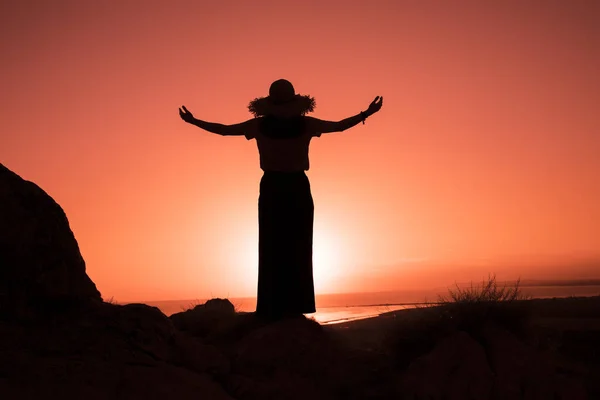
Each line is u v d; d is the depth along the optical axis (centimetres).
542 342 833
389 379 778
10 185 717
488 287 872
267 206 923
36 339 649
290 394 721
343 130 923
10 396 552
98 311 722
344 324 1240
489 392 735
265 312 912
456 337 781
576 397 736
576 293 11300
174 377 660
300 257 921
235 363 773
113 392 604
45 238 716
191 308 1036
